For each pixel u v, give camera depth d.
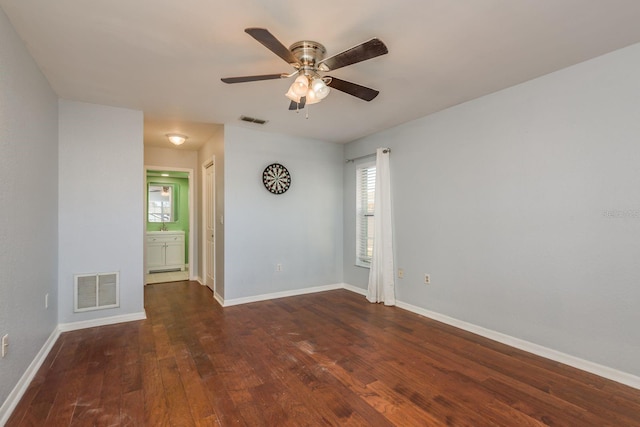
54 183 2.98
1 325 1.81
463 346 2.87
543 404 2.00
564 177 2.54
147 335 3.10
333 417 1.86
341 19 1.89
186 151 5.75
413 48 2.22
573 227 2.50
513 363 2.54
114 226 3.40
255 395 2.08
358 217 4.88
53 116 2.94
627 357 2.23
